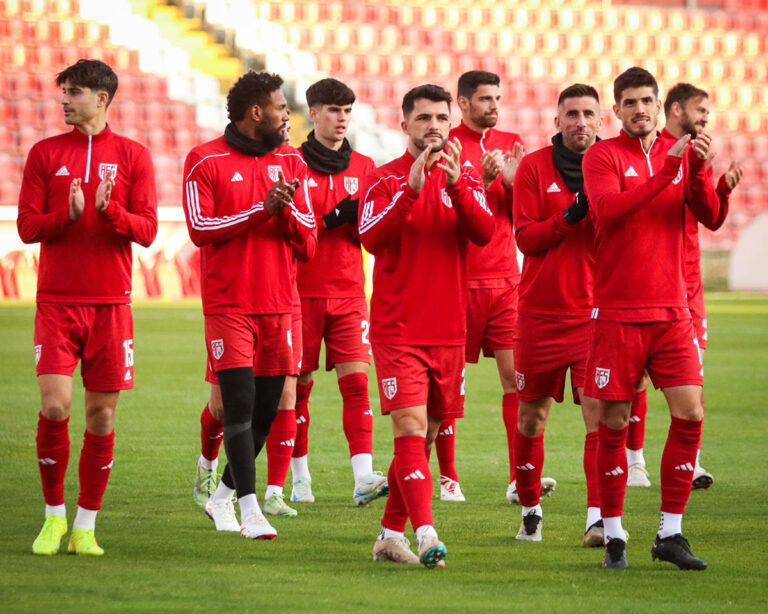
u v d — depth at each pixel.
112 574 15.59
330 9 115.19
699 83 121.44
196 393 39.03
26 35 105.56
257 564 16.45
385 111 108.31
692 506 21.80
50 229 17.20
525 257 20.09
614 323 16.80
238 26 112.38
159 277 90.25
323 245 23.62
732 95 121.31
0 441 28.83
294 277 19.88
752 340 60.06
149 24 109.50
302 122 107.06
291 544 18.20
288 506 22.23
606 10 121.44
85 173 17.77
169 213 90.44
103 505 21.61
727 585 15.18
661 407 37.44
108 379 17.48
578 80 118.19
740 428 32.53
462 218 16.69
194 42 111.56
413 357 16.83
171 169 100.69
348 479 25.34
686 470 16.52
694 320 24.69
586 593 14.59
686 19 123.44
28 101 101.19
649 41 121.44
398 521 16.91
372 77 112.50
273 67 110.62
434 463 27.31
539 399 19.55
